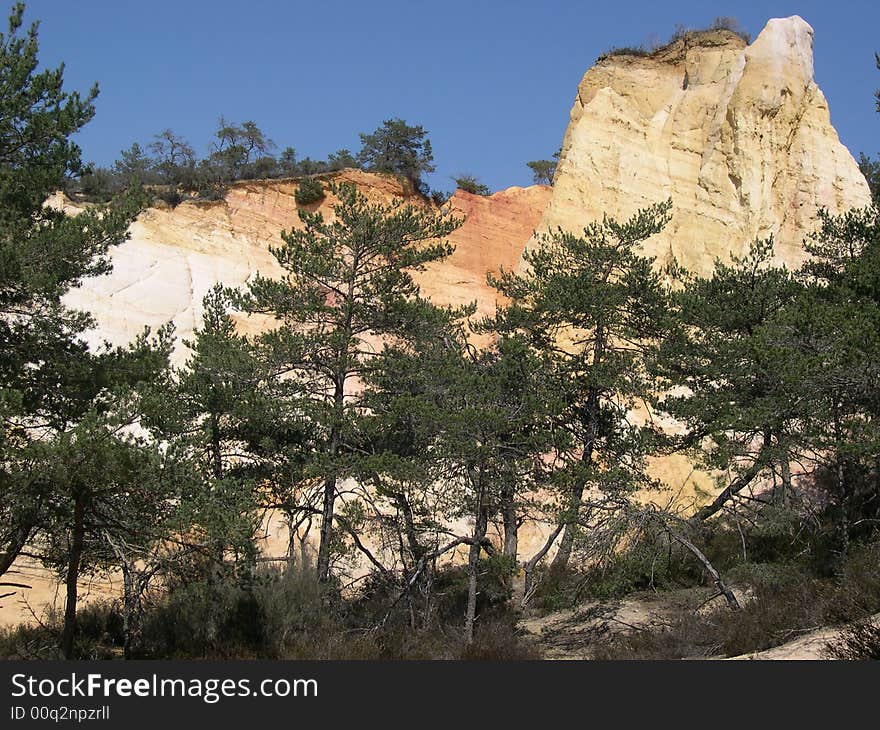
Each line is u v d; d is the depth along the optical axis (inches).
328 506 845.2
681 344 915.4
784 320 843.4
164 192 1518.2
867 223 989.2
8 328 717.9
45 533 663.8
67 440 576.1
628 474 805.9
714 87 1396.4
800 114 1344.7
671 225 1321.4
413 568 839.7
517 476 796.6
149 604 724.7
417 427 826.8
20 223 717.9
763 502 848.9
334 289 918.4
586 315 943.0
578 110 1486.2
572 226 1330.0
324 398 980.6
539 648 753.0
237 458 976.3
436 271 1572.3
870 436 743.7
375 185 1721.2
